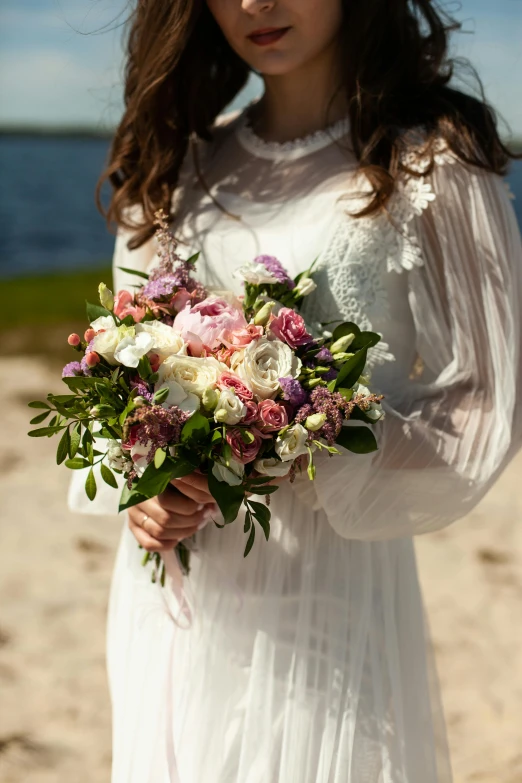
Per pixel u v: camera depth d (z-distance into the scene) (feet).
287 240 6.31
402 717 6.01
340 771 5.70
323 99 6.79
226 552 6.19
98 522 16.88
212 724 5.98
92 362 5.04
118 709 6.51
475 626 13.17
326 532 6.06
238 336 5.19
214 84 7.61
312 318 6.08
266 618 6.01
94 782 9.92
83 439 5.12
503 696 11.51
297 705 5.82
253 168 6.88
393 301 6.08
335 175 6.43
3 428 21.80
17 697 11.45
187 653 6.25
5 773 10.01
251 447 4.97
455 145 5.92
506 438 5.79
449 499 5.82
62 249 70.49
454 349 6.02
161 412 4.71
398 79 6.30
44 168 134.00
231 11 6.28
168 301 5.60
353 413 5.26
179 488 5.56
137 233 7.15
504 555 15.49
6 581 14.39
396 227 5.93
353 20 6.39
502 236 5.97
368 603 6.07
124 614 6.83
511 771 10.11
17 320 36.19
